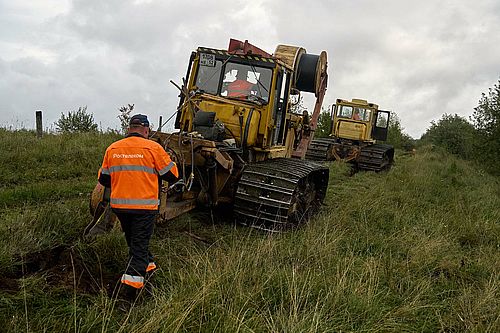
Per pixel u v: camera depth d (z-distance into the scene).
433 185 12.70
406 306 4.71
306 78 9.77
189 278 4.49
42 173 9.15
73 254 4.80
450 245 7.09
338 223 7.32
